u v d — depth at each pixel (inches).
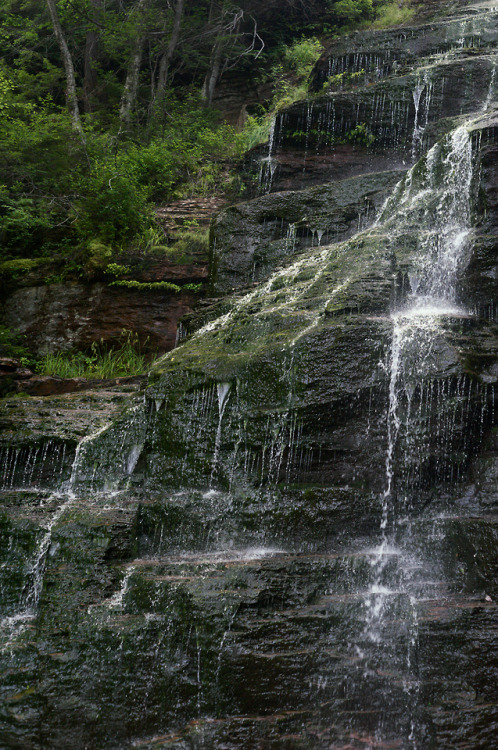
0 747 205.9
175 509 271.1
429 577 238.4
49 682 213.8
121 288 540.1
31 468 328.5
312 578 227.1
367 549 256.4
